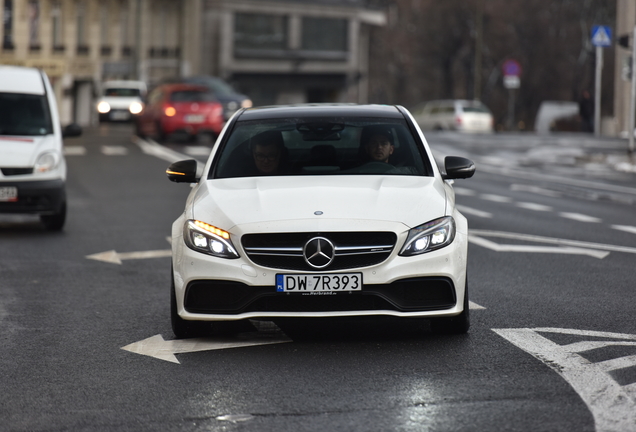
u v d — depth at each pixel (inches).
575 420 391.5
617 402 414.9
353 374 465.1
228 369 478.9
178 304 525.0
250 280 508.1
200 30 5004.9
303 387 444.1
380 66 6471.5
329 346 522.6
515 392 430.9
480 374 461.1
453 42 5807.1
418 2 6186.0
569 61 5541.3
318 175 567.8
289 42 5290.4
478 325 566.9
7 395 441.1
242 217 517.7
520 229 1023.0
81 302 657.0
